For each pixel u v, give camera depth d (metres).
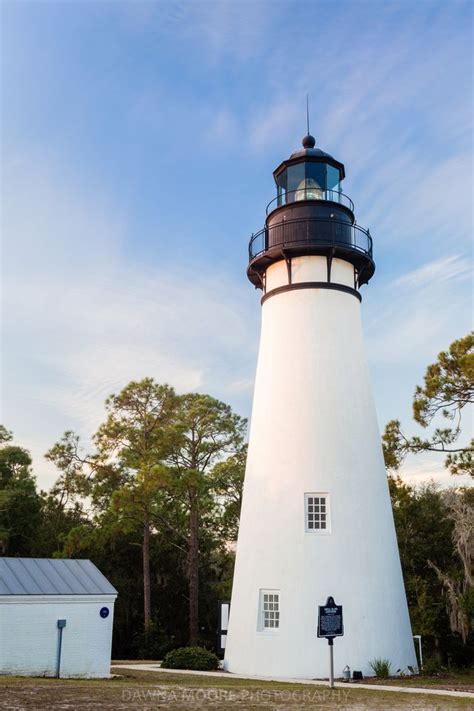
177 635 35.19
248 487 20.14
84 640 15.85
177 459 33.75
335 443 19.27
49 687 11.24
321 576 17.84
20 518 37.62
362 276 22.36
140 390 33.03
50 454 33.47
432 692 13.91
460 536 25.03
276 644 17.53
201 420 33.50
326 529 18.53
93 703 9.71
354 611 17.59
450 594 25.47
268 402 20.34
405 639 18.44
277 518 18.81
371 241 22.06
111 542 34.59
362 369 20.70
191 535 33.16
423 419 21.28
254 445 20.41
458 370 19.83
